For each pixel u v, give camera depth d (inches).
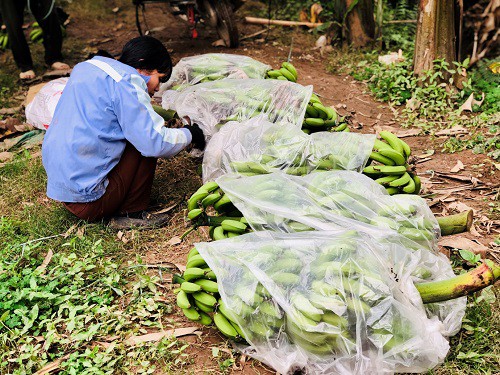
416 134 207.9
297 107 166.9
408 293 111.0
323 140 149.4
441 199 168.2
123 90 148.2
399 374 112.3
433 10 221.9
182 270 144.2
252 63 196.1
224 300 111.5
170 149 152.9
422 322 108.0
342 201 127.1
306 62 269.7
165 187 178.9
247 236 120.9
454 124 210.4
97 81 149.3
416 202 129.0
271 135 152.2
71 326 124.8
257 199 128.0
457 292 111.5
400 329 106.6
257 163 146.3
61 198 154.4
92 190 152.6
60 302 133.2
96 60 154.3
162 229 161.8
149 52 154.5
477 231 154.8
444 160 190.5
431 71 225.9
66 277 139.9
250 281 112.3
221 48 286.5
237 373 116.6
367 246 114.9
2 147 208.5
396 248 117.5
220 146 155.2
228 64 195.0
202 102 173.5
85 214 157.9
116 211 162.7
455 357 115.0
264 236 120.9
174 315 132.6
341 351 107.3
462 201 168.4
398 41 277.7
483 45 245.9
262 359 113.7
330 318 106.0
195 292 116.1
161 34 311.6
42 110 203.2
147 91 158.7
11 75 271.6
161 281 141.1
